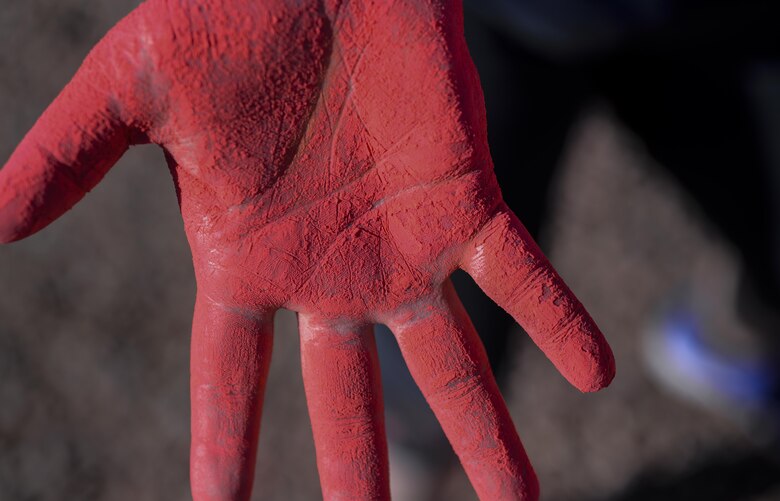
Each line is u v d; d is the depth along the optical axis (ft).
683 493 1.84
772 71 1.50
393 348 1.44
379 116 1.08
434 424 1.51
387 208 1.11
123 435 1.90
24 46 2.52
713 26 1.45
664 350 2.03
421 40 1.07
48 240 2.20
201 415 1.14
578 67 1.52
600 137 2.50
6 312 2.06
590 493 1.85
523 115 1.50
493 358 1.53
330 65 1.07
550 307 1.11
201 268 1.12
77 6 2.62
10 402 1.92
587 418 1.97
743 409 1.95
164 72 1.05
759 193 1.64
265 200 1.10
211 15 1.04
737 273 1.83
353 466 1.14
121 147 1.08
